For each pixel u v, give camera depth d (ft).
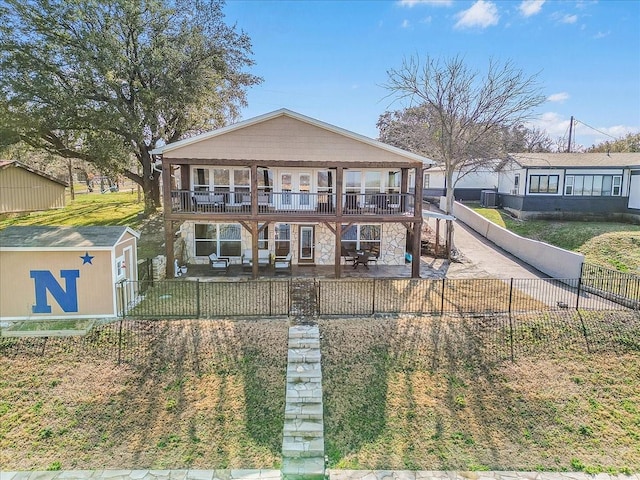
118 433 27.96
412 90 70.59
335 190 58.03
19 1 60.95
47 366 32.89
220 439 27.71
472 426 29.30
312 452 26.37
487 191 100.89
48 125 65.26
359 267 60.03
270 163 52.13
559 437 28.53
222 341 35.65
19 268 38.01
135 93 71.92
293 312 40.63
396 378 33.09
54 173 146.10
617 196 77.87
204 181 58.95
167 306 41.73
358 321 39.06
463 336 37.40
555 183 79.56
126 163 73.61
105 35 65.21
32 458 26.07
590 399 31.48
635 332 37.68
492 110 68.13
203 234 60.44
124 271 41.81
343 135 52.34
